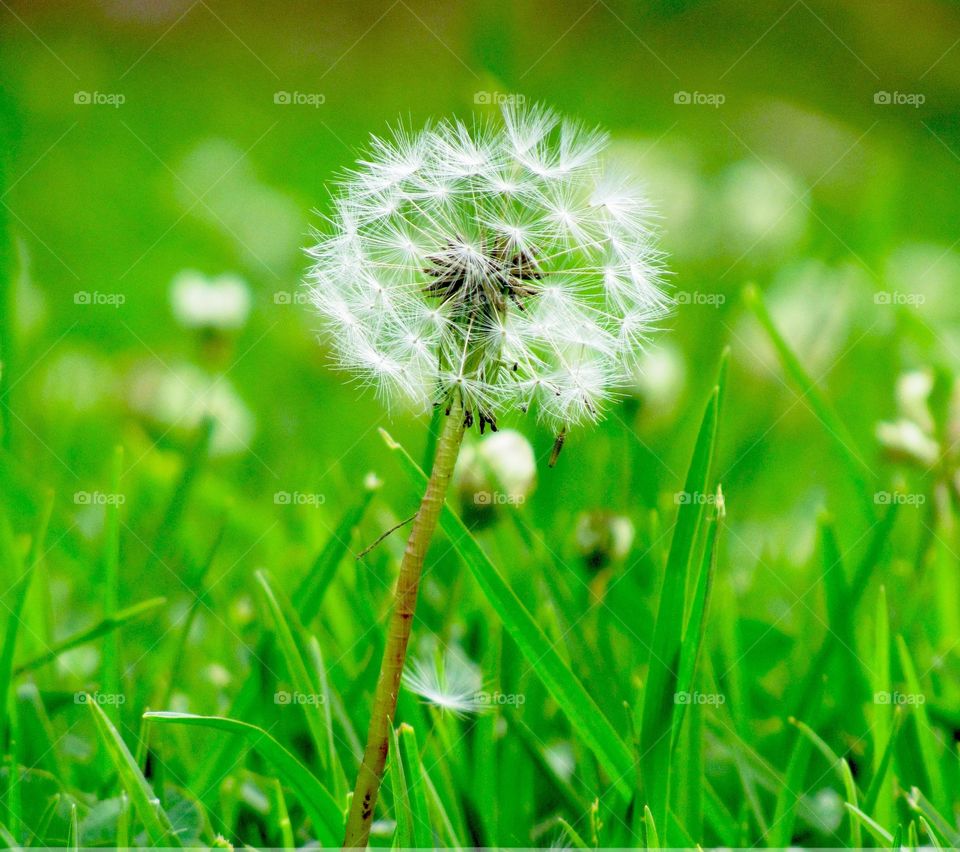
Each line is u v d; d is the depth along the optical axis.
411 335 0.23
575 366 0.23
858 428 0.41
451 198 0.23
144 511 0.36
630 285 0.23
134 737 0.27
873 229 0.50
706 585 0.24
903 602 0.32
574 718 0.25
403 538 0.33
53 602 0.33
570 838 0.26
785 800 0.26
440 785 0.26
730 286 0.48
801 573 0.34
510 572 0.31
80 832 0.26
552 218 0.23
